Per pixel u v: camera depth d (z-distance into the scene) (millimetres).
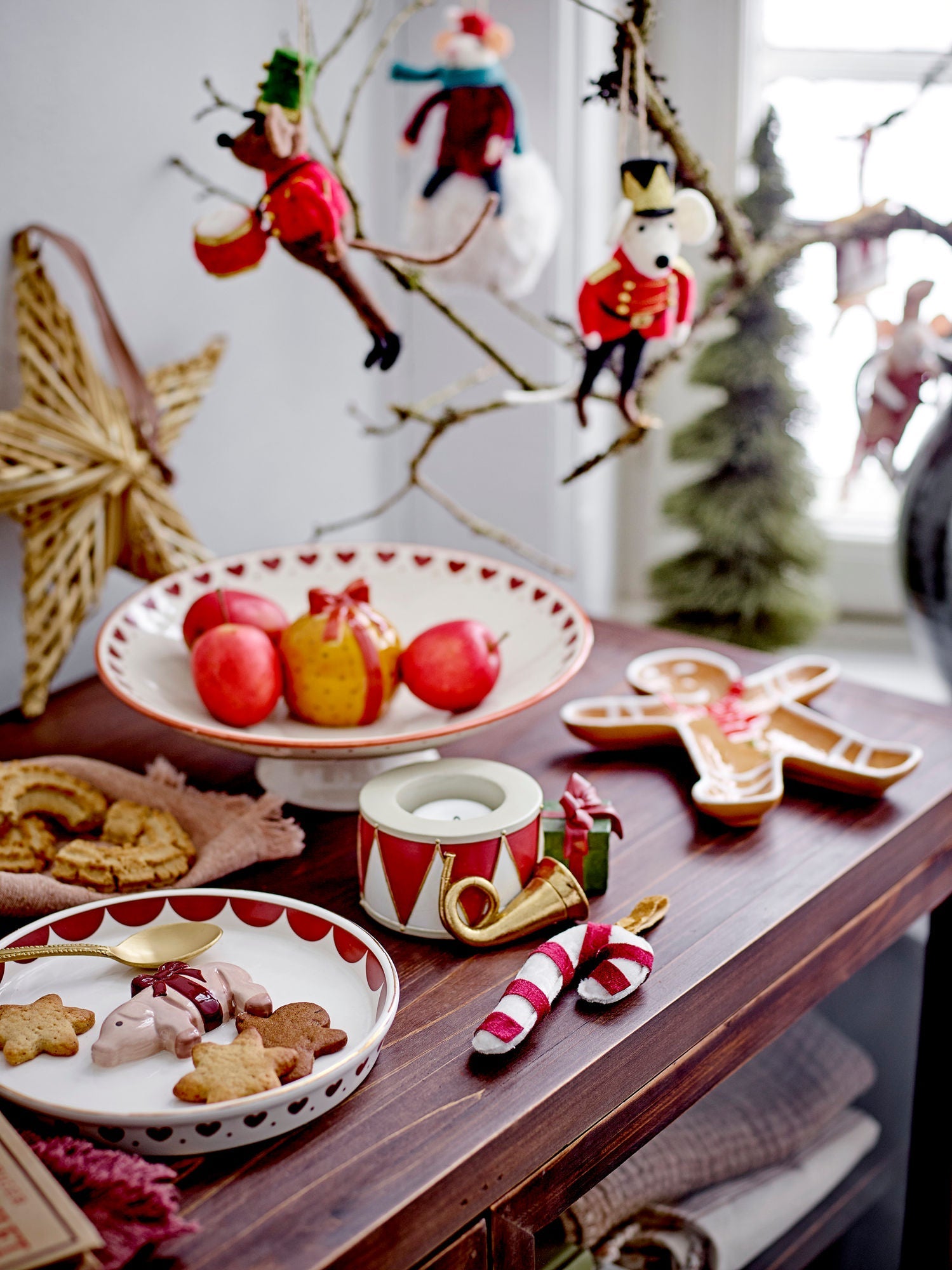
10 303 841
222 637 693
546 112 1131
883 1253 1084
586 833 642
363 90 1124
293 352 1100
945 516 952
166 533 900
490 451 1259
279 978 554
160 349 967
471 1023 551
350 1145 476
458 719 732
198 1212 442
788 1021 675
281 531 1138
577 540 1327
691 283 724
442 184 884
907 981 1127
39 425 817
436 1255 472
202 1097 461
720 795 735
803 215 1374
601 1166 552
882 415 1016
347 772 746
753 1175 915
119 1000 543
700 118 1372
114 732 851
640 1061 559
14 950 540
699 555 1332
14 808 677
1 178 815
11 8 796
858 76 1343
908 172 1352
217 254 675
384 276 1190
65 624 861
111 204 900
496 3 1111
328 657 703
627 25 679
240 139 641
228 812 705
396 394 1252
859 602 1558
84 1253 393
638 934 617
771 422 1257
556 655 746
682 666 922
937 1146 923
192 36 933
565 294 1202
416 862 597
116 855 657
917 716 879
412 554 895
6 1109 482
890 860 727
